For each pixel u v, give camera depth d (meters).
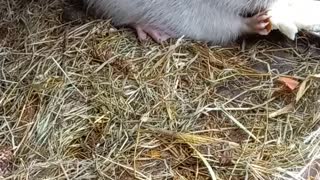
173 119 0.29
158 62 0.32
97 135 0.29
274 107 0.30
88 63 0.32
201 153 0.28
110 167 0.28
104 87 0.31
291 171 0.27
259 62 0.32
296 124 0.29
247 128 0.29
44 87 0.30
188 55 0.32
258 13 0.32
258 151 0.28
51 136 0.29
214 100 0.30
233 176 0.27
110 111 0.30
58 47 0.32
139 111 0.30
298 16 0.32
